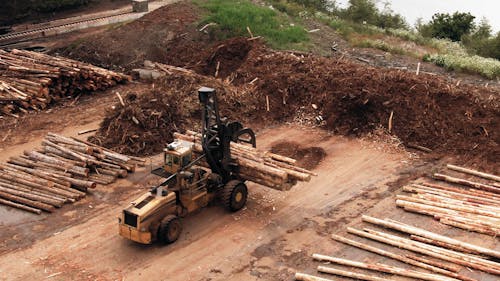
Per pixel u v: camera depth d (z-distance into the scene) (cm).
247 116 2386
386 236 1513
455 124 2152
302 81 2462
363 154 2089
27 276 1366
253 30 3127
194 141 1817
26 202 1695
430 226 1594
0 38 3453
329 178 1902
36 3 4116
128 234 1453
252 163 1662
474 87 2402
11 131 2288
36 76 2522
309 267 1410
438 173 1923
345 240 1509
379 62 2912
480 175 1894
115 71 3025
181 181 1550
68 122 2383
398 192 1800
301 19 3550
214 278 1366
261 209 1697
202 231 1571
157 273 1384
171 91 2370
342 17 4150
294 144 2166
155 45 3142
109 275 1373
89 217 1644
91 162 1870
